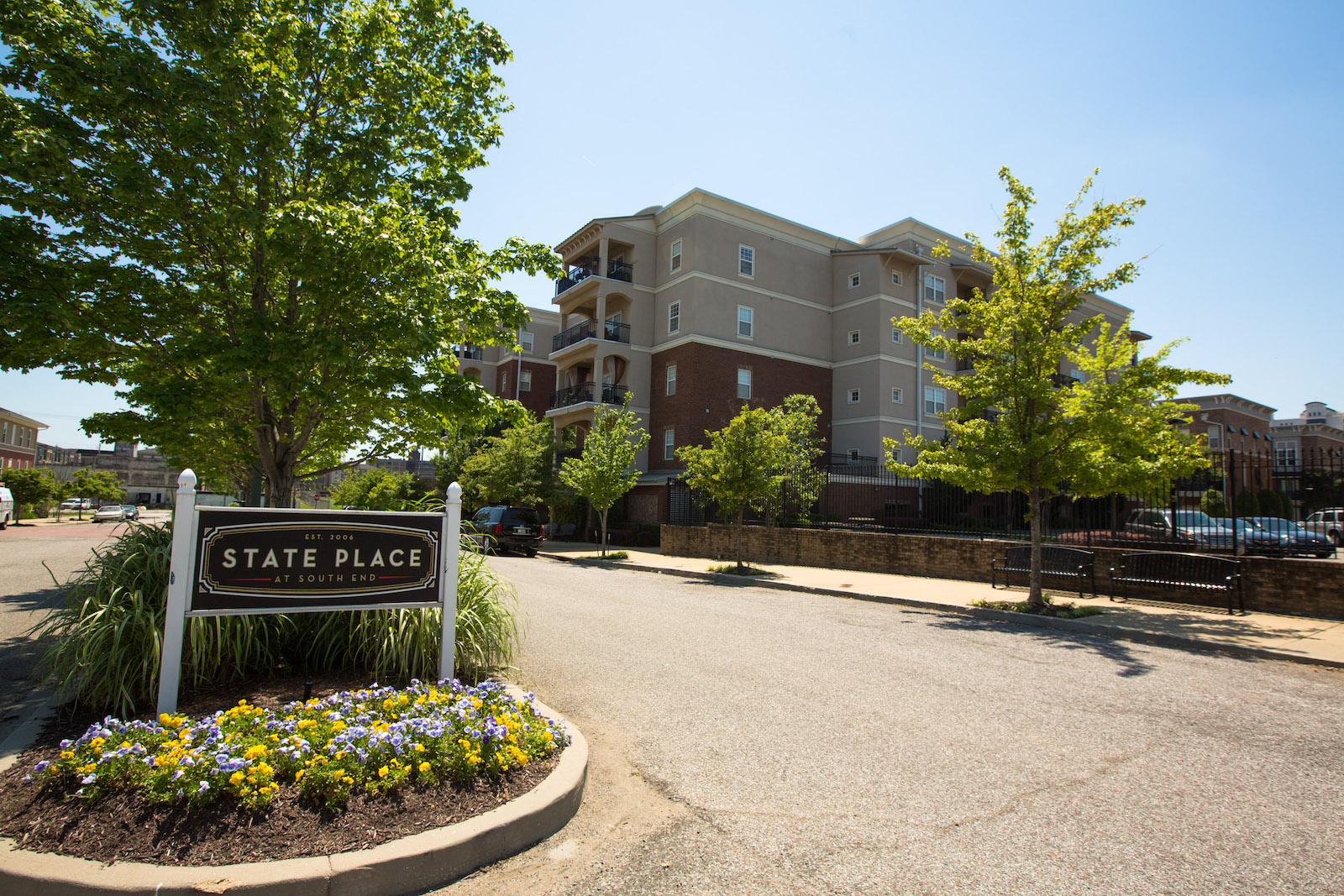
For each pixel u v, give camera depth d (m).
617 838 3.65
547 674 6.86
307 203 6.33
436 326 7.12
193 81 6.32
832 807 4.02
